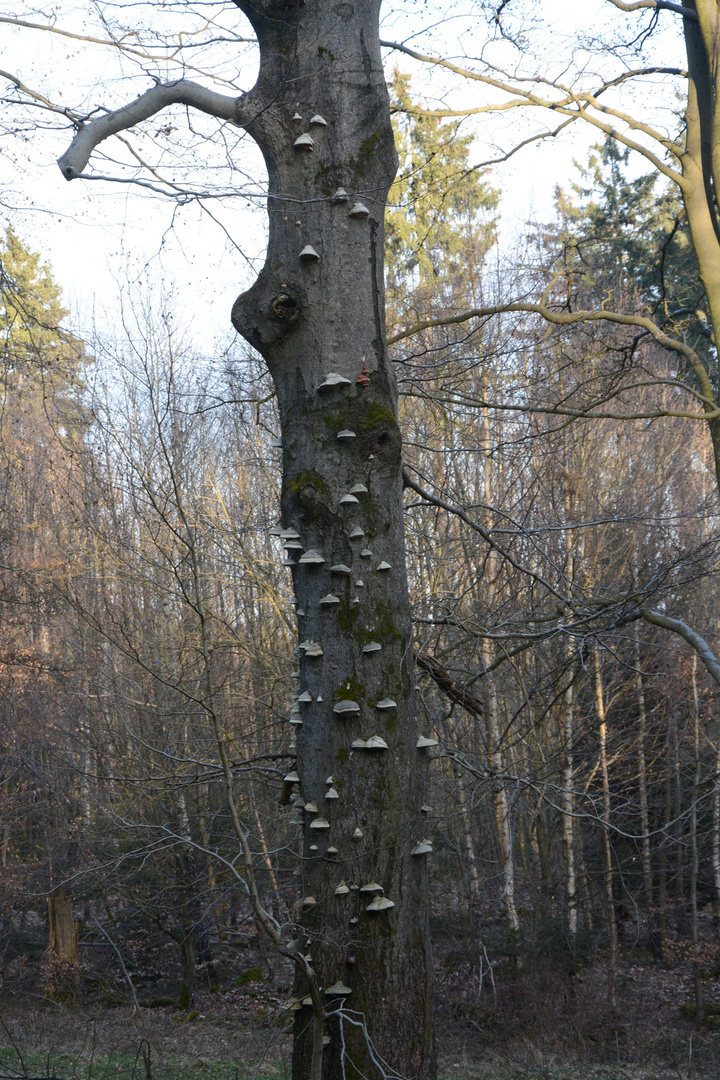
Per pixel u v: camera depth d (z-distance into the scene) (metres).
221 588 15.88
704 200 7.45
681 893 17.56
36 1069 9.26
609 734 15.96
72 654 17.11
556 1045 12.94
